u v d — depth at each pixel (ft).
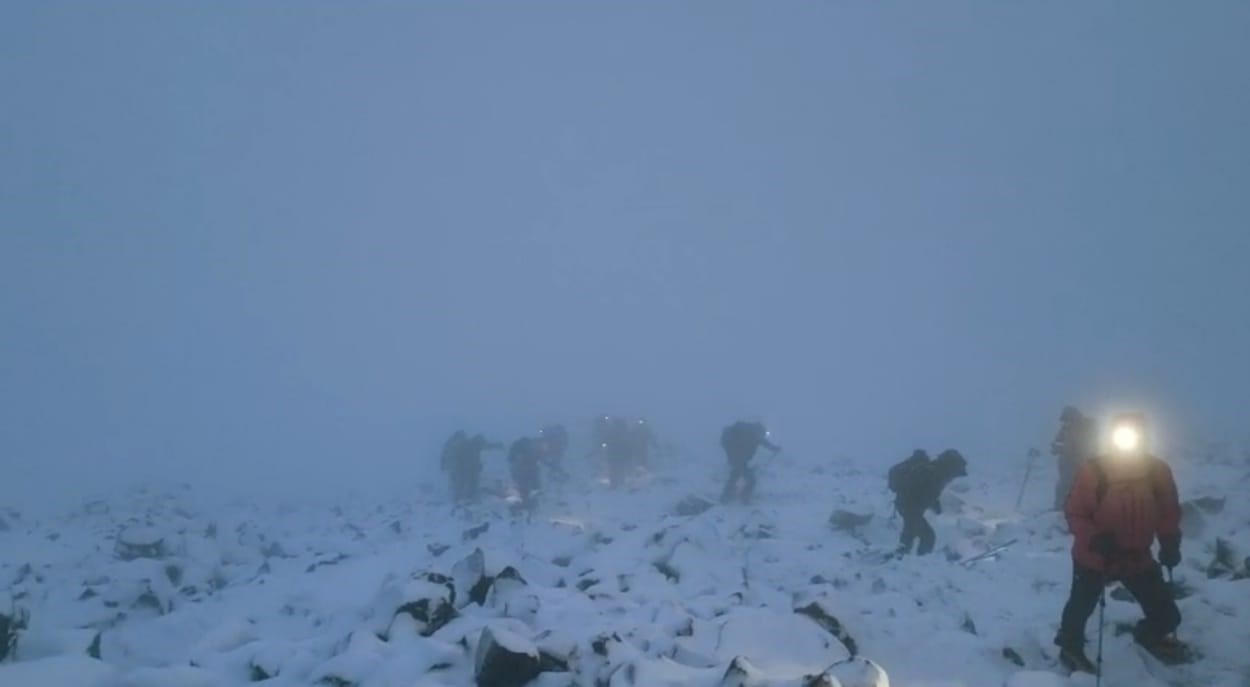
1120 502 26.89
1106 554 26.61
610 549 44.62
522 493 76.43
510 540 51.24
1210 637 27.94
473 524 63.87
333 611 39.01
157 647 36.14
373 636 27.17
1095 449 53.62
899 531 51.67
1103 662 27.35
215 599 45.29
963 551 44.01
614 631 26.78
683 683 23.32
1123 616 29.40
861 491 71.10
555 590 32.35
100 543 63.10
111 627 38.78
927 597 34.99
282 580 49.11
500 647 24.30
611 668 24.61
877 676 21.90
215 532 64.75
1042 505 61.11
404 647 26.61
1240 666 26.58
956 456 46.42
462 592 31.24
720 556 41.70
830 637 27.12
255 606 42.91
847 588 36.55
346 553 56.39
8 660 28.35
